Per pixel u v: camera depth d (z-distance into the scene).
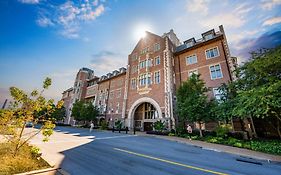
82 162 7.32
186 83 20.42
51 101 7.87
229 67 21.72
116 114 36.38
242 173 6.79
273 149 11.12
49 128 7.43
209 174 6.39
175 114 24.64
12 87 7.11
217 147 12.96
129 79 34.41
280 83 10.04
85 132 24.14
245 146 13.07
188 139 17.58
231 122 19.38
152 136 19.72
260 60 13.02
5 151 6.99
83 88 53.44
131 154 9.38
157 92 27.30
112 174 5.94
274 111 11.59
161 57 29.31
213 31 25.58
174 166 7.29
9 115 6.75
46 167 6.10
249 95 11.92
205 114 17.41
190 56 27.34
